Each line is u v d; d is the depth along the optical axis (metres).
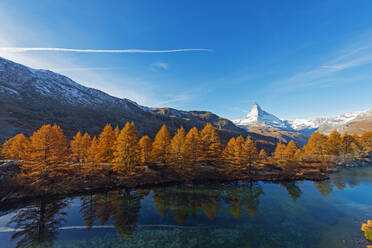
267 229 21.89
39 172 32.84
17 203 28.22
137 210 26.98
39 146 33.34
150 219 24.11
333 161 70.19
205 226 22.44
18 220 23.16
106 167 43.88
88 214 25.31
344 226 22.80
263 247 18.05
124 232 20.67
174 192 36.00
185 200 31.78
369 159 78.38
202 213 26.41
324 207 29.53
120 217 24.52
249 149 51.62
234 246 18.12
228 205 29.88
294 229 21.94
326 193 37.38
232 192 37.34
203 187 40.22
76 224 22.38
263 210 28.02
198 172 48.53
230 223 23.38
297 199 33.56
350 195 36.06
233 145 54.69
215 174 49.59
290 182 46.56
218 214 26.17
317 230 21.75
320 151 69.38
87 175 39.72
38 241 18.66
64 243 18.36
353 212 27.45
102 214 25.41
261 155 76.25
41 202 29.08
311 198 34.19
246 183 45.03
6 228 21.16
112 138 45.78
